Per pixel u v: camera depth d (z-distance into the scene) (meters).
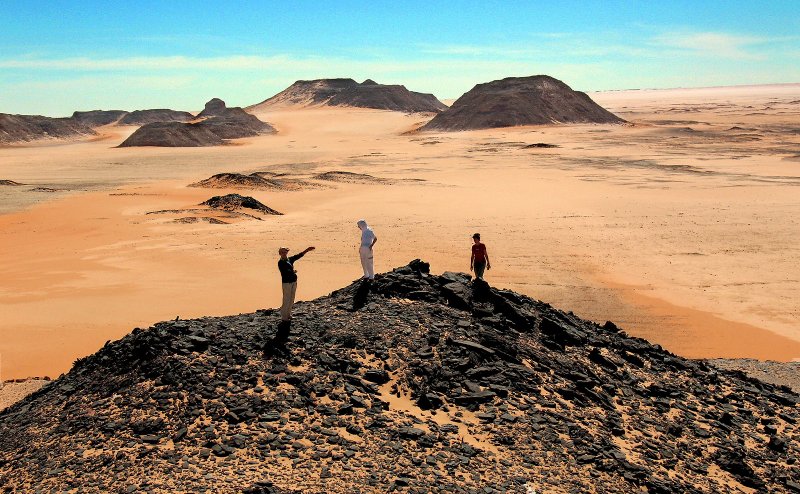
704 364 20.20
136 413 12.66
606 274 39.88
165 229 54.03
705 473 13.50
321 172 105.75
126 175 104.88
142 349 14.45
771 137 159.88
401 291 18.66
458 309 18.08
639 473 12.57
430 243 48.56
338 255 44.19
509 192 79.50
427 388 13.97
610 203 69.12
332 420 12.55
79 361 15.75
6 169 116.19
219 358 14.20
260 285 36.19
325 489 10.57
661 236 51.47
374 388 13.73
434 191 81.12
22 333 27.03
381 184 88.38
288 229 54.47
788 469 14.34
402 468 11.44
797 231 52.94
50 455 11.68
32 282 36.78
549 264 42.22
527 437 13.05
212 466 11.08
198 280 37.25
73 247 47.09
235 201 65.69
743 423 16.31
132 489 10.45
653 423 15.10
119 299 32.97
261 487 10.35
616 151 135.12
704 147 138.88
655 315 31.92
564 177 95.06
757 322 31.05
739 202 68.38
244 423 12.32
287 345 14.88
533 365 16.02
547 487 11.61
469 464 11.84
